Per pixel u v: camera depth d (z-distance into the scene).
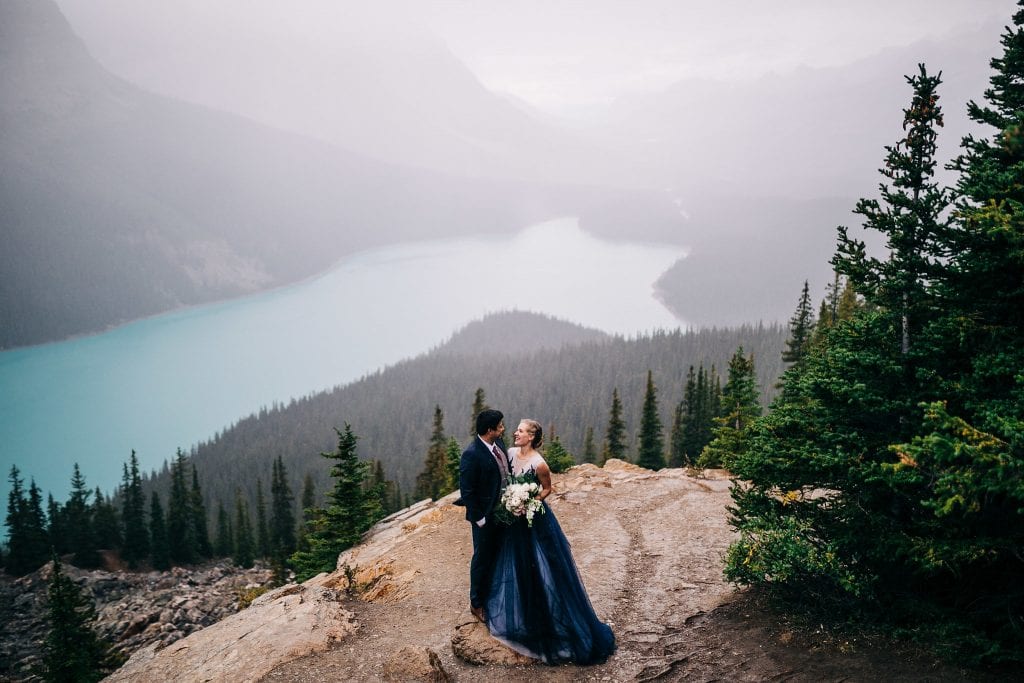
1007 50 7.46
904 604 6.52
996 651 5.51
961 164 7.36
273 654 6.88
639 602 8.52
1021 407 5.61
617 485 15.91
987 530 5.93
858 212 7.33
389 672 6.28
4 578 82.69
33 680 40.75
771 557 7.13
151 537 95.75
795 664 6.14
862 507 6.89
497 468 6.74
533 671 6.43
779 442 7.68
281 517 87.50
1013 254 5.92
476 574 6.98
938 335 6.81
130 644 47.31
